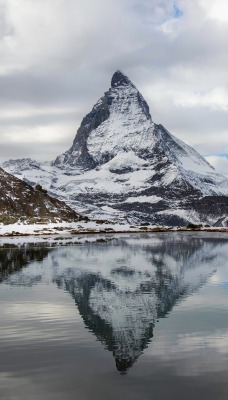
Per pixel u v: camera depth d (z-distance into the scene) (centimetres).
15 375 1709
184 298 3197
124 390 1563
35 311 2798
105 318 2600
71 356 1914
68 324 2467
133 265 5503
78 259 6297
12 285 3859
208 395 1520
